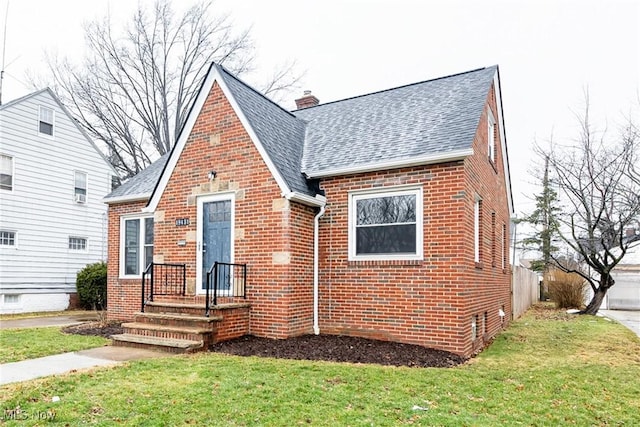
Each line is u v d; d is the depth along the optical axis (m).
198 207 10.33
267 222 9.27
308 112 13.48
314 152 10.78
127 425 4.23
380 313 9.06
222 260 9.92
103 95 26.84
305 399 5.05
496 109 13.05
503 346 9.53
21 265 17.47
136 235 13.48
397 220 9.20
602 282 17.42
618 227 17.17
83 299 18.69
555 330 12.21
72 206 19.64
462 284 8.24
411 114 10.63
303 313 9.41
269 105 11.67
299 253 9.35
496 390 5.73
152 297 9.73
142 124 27.53
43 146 18.52
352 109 12.39
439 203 8.61
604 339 10.55
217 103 10.23
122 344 8.39
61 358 7.30
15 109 17.50
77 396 5.04
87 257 20.19
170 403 4.84
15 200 17.38
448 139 8.78
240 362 6.79
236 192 9.74
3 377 5.96
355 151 9.98
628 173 14.96
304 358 7.29
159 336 8.37
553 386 6.02
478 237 10.19
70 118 19.67
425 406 4.98
